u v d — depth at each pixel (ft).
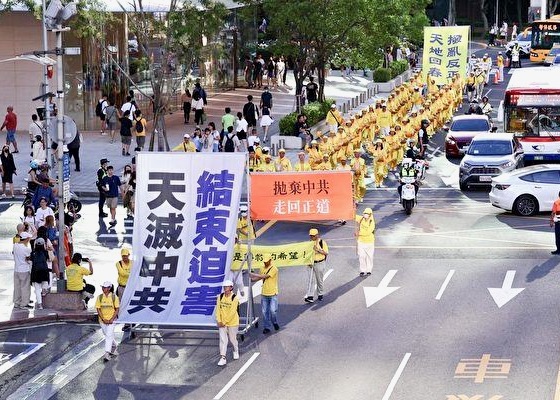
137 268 121.29
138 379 106.22
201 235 121.39
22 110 251.39
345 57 267.39
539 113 205.16
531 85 206.18
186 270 120.57
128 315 117.50
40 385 104.99
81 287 128.77
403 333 116.98
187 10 210.18
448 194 191.21
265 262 118.93
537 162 205.26
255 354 112.37
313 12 245.45
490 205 181.57
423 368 106.22
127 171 173.27
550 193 171.83
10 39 248.32
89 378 106.83
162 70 208.95
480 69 307.78
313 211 140.46
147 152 123.13
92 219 173.47
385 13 254.68
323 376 104.99
